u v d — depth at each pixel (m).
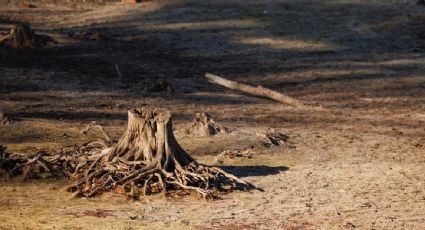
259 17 113.00
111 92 78.56
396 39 106.12
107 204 39.91
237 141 56.50
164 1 122.94
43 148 52.66
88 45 99.88
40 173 45.22
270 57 97.88
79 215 37.56
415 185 45.78
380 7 118.62
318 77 90.06
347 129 65.56
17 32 96.00
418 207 40.66
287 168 49.75
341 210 39.78
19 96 74.06
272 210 39.41
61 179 44.75
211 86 84.56
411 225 37.22
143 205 39.84
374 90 85.06
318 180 46.59
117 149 44.34
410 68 94.62
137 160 43.72
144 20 113.38
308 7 118.00
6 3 126.56
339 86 86.50
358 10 116.94
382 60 97.94
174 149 43.59
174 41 103.94
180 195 41.56
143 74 88.69
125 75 87.62
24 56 91.88
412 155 55.78
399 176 48.25
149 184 42.12
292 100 77.38
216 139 56.91
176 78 87.62
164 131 43.22
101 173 43.12
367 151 56.69
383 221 37.81
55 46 97.94
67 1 129.88
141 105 73.12
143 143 43.75
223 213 38.62
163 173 42.53
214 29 108.25
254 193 43.00
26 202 39.91
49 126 59.81
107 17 117.00
